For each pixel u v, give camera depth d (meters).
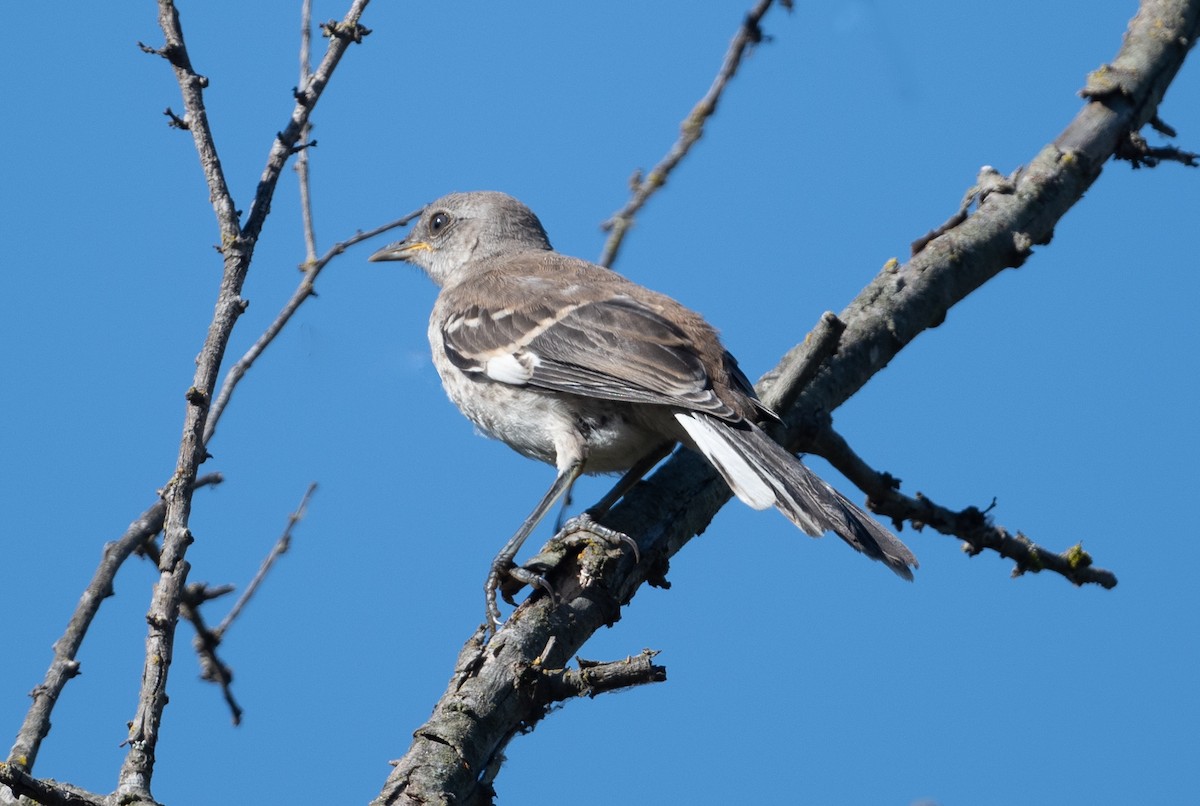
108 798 6.42
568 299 11.07
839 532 8.77
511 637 8.18
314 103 8.31
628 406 10.56
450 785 7.47
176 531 6.95
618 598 8.93
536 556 8.99
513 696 7.84
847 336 10.91
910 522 11.29
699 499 9.78
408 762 7.55
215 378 7.41
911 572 8.58
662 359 10.24
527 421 10.93
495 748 7.81
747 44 10.46
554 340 10.78
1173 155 12.18
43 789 6.59
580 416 10.74
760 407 10.01
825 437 10.56
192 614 9.70
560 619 8.48
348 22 8.46
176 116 8.15
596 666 7.84
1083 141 11.92
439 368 11.83
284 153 8.20
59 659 8.21
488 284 11.66
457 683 7.93
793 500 9.12
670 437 10.58
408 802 7.34
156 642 6.73
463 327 11.38
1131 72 12.13
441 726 7.68
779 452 9.47
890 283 11.22
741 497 9.34
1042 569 11.50
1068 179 11.75
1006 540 11.34
